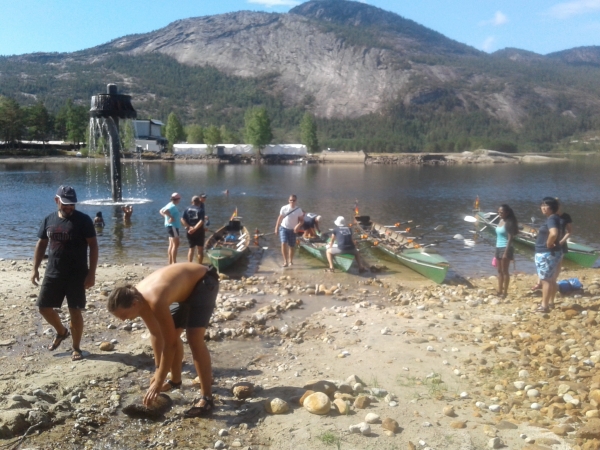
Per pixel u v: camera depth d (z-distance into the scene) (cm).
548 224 733
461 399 472
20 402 446
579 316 712
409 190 3547
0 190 3178
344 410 443
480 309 791
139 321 709
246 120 9588
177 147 8919
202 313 444
